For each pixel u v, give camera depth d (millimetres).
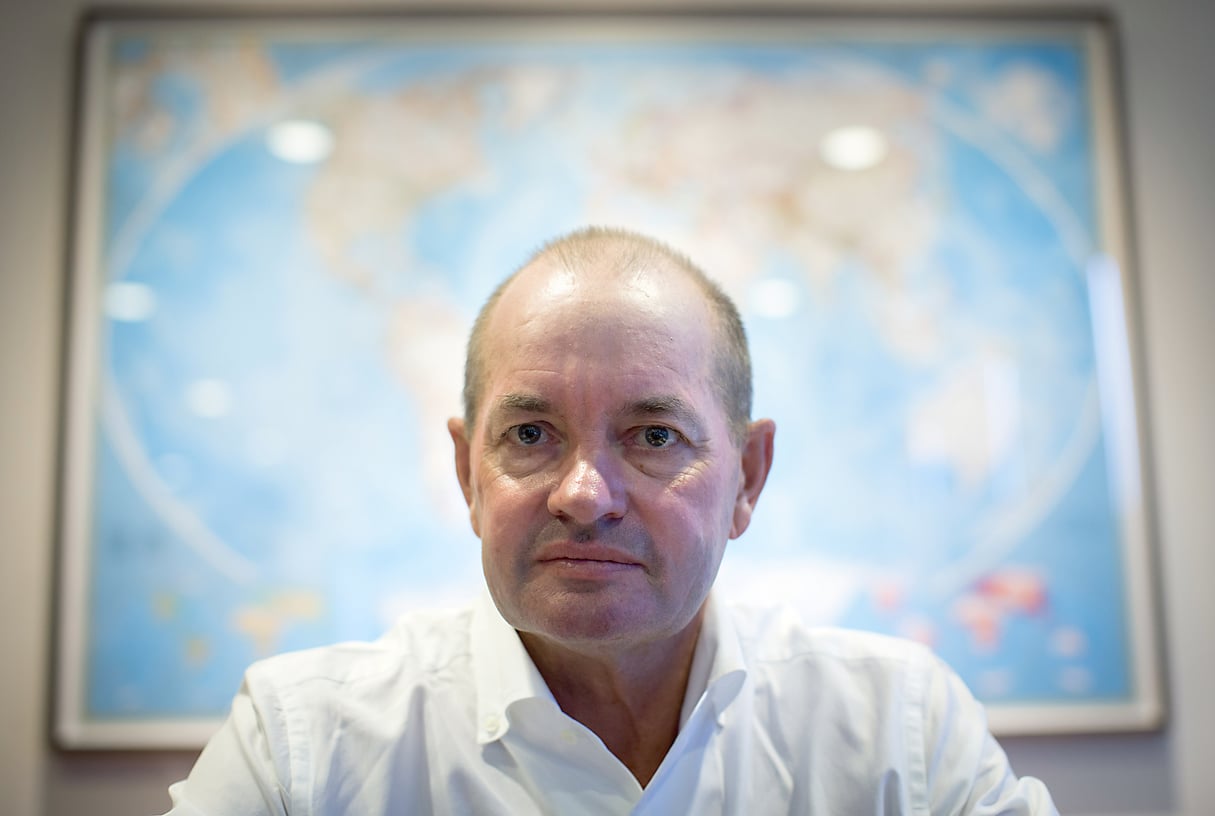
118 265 1553
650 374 775
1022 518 1561
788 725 948
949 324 1592
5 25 1610
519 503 772
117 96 1582
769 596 1534
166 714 1485
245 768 861
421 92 1608
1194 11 1673
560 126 1611
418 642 994
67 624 1487
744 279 1594
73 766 1471
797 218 1606
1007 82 1643
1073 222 1619
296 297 1562
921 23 1643
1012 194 1622
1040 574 1553
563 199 1599
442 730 905
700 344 821
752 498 932
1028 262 1609
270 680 915
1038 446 1574
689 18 1628
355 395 1549
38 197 1587
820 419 1569
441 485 1541
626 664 867
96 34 1591
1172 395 1613
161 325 1546
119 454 1521
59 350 1531
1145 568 1556
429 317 1569
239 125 1589
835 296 1594
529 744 869
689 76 1626
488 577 801
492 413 797
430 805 887
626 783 849
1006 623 1543
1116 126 1629
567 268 815
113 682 1485
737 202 1606
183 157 1577
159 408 1531
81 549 1504
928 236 1608
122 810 1463
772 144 1618
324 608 1514
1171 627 1561
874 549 1548
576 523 754
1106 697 1535
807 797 909
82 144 1565
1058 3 1661
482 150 1604
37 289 1570
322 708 905
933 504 1559
